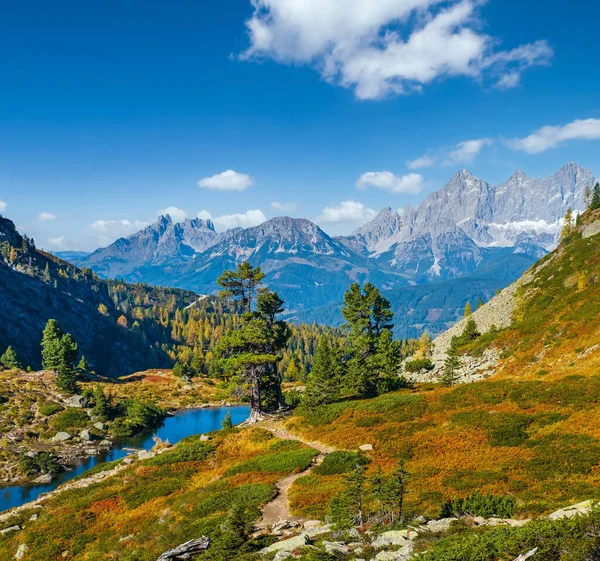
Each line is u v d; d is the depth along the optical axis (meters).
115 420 88.62
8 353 127.12
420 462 33.75
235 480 37.62
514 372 63.12
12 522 40.22
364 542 20.53
